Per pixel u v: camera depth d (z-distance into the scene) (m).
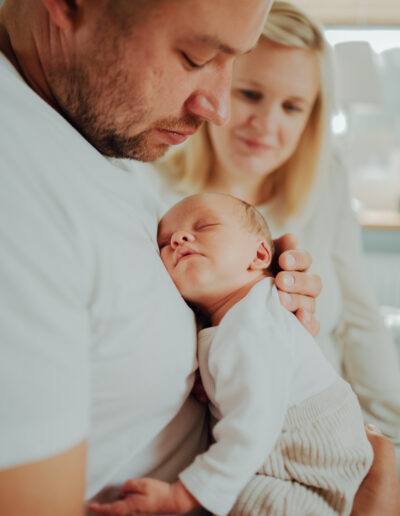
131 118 0.62
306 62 1.46
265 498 0.71
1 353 0.43
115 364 0.57
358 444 0.79
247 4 0.57
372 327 1.55
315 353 0.82
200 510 0.74
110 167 0.65
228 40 0.59
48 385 0.46
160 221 0.92
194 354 0.69
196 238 0.86
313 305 0.90
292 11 1.42
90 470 0.61
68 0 0.56
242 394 0.68
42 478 0.46
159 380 0.61
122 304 0.56
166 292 0.64
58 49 0.59
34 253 0.46
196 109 0.64
